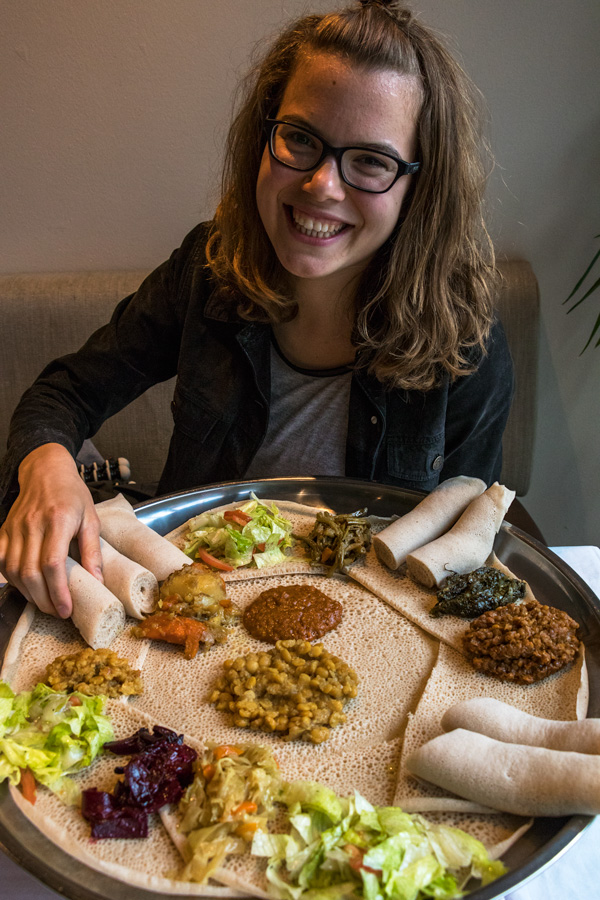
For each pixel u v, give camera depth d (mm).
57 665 1086
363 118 1166
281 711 1024
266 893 780
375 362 1511
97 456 2223
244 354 1623
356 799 854
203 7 2174
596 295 2535
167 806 881
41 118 2320
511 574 1271
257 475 1750
